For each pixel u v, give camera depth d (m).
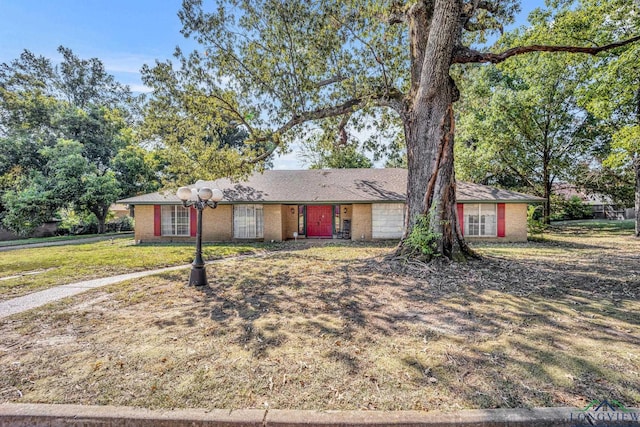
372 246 12.70
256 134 10.34
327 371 2.90
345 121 11.18
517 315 4.40
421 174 8.05
